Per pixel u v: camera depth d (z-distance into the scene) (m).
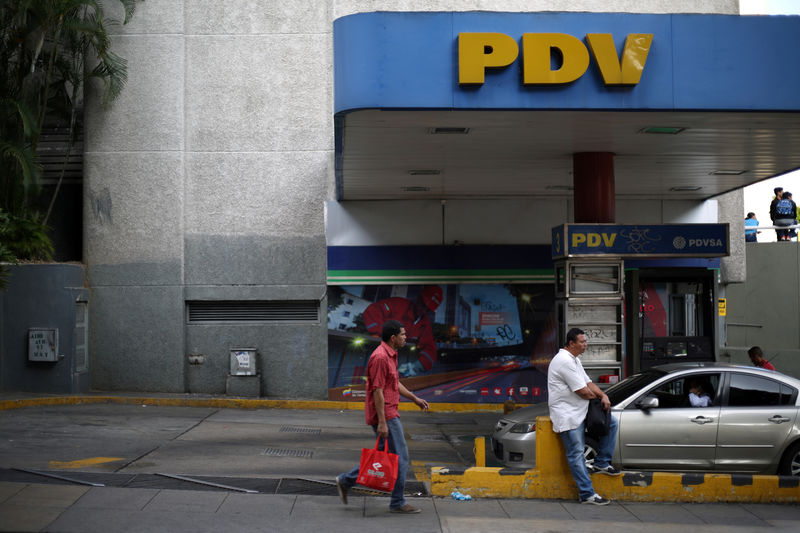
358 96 9.51
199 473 9.34
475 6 17.59
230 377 17.42
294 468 9.96
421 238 17.91
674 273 16.12
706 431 8.87
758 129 11.07
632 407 8.98
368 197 17.56
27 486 7.86
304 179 17.81
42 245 16.70
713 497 8.30
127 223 17.66
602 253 12.58
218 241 17.72
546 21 9.61
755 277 20.66
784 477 8.34
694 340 15.97
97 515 6.93
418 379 17.72
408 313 17.80
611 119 10.36
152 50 17.73
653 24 9.71
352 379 17.62
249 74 17.83
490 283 17.91
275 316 17.92
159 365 17.55
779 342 20.20
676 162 13.94
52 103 18.14
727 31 9.79
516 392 17.78
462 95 9.54
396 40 9.51
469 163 13.86
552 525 7.21
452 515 7.51
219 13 17.84
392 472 7.12
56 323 16.55
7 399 15.38
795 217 20.44
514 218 18.05
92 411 14.87
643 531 7.09
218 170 17.77
